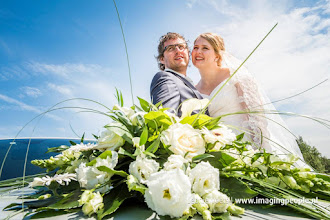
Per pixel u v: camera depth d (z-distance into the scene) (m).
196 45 2.89
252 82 2.42
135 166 0.69
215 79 2.87
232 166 0.89
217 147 0.90
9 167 1.70
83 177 0.75
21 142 2.19
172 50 2.43
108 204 0.66
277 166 0.90
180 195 0.58
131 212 0.68
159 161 0.79
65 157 1.14
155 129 0.88
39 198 0.78
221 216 0.64
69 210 0.69
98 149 0.89
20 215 0.67
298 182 0.88
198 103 0.96
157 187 0.60
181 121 0.93
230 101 2.38
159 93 1.66
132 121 0.88
